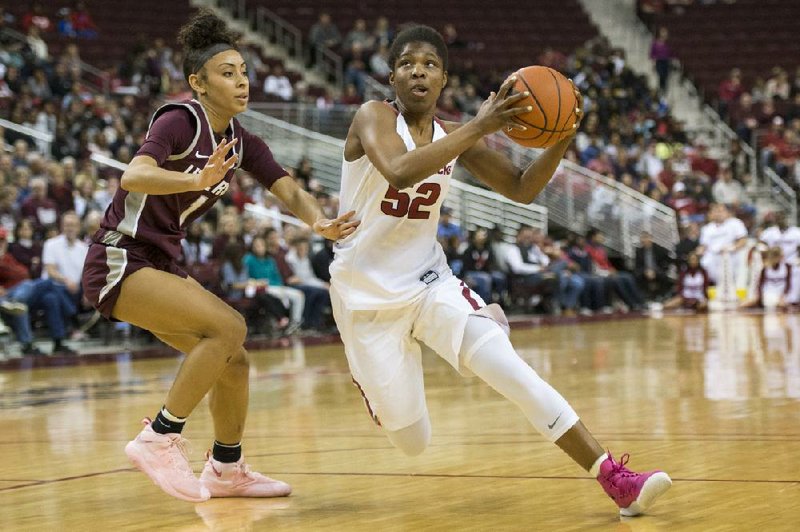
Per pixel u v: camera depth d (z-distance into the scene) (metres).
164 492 4.08
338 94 20.83
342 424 5.75
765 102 23.38
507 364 3.57
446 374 8.59
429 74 3.66
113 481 4.32
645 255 17.72
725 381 7.29
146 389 7.99
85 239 11.73
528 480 4.07
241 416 3.93
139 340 12.28
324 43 21.72
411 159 3.42
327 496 3.90
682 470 4.14
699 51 25.42
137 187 3.57
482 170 3.89
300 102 19.25
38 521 3.57
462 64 22.02
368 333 3.74
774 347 9.97
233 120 3.99
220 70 3.82
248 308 12.26
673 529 3.20
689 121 24.05
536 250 15.83
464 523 3.39
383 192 3.67
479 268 14.81
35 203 11.95
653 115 22.53
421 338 3.78
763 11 26.33
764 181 21.80
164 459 3.71
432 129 3.79
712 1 26.69
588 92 22.02
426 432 3.82
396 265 3.73
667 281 17.75
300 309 12.74
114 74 17.89
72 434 5.70
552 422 3.52
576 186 18.41
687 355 9.41
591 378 7.71
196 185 3.53
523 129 3.49
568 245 16.70
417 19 24.11
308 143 17.33
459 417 5.91
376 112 3.65
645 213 18.94
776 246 16.92
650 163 20.84
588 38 25.14
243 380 3.90
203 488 3.77
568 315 15.94
